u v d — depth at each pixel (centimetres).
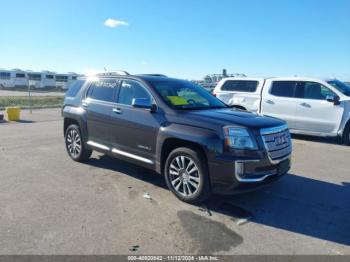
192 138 446
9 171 612
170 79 597
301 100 971
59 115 1766
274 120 485
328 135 936
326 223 413
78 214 424
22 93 4897
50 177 578
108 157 724
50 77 6450
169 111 495
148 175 595
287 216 432
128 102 562
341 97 915
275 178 461
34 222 398
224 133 429
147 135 513
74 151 687
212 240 363
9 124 1345
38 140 946
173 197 489
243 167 421
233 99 1105
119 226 392
